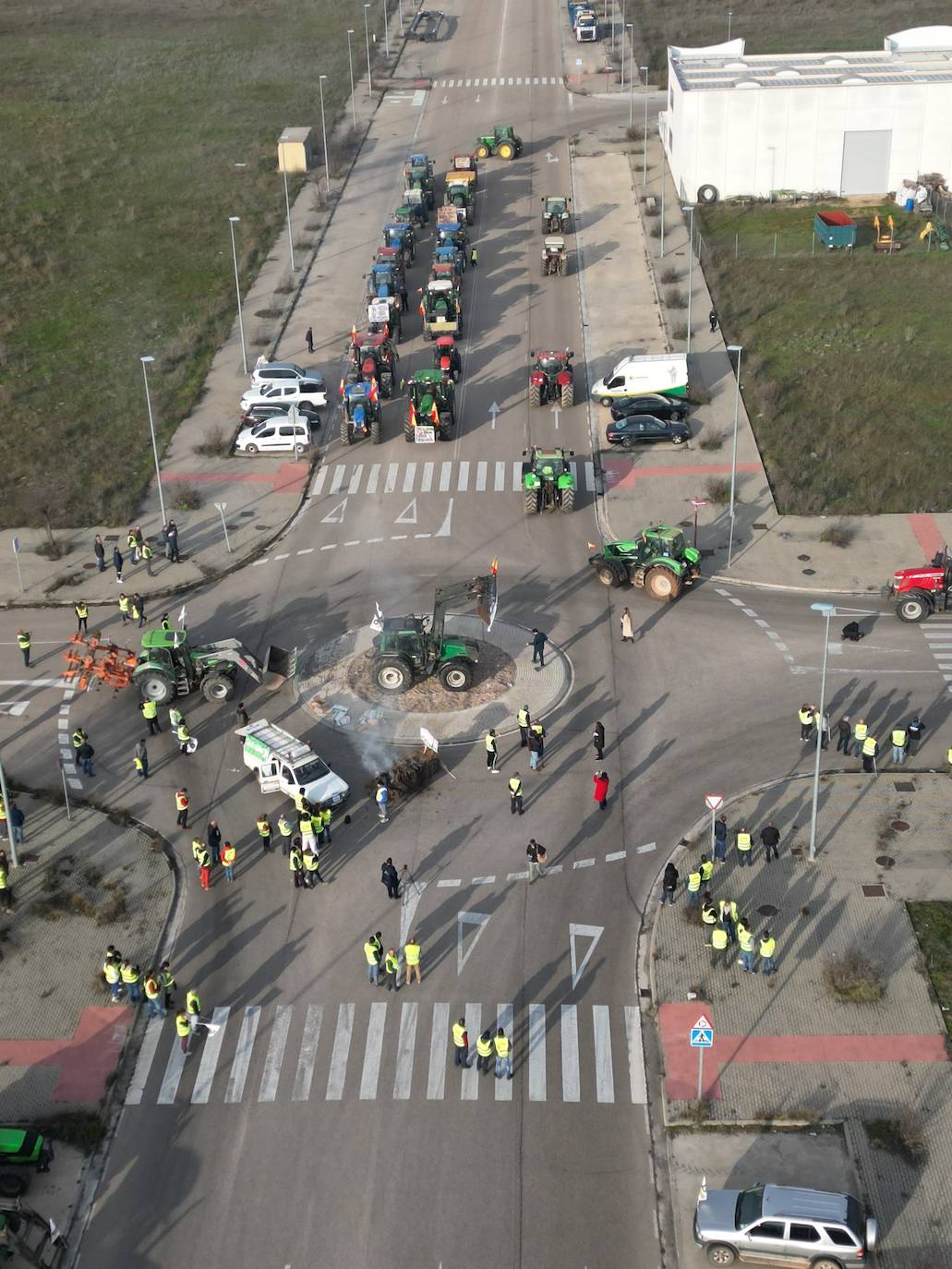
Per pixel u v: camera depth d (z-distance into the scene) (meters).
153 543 62.25
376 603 56.94
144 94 127.81
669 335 79.38
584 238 93.31
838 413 70.75
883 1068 34.41
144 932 40.03
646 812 44.09
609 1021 36.34
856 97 93.31
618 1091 34.31
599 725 46.16
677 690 50.34
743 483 64.62
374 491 65.94
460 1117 33.75
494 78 128.25
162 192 105.00
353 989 37.72
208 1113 34.19
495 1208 31.39
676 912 39.84
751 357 76.00
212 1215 31.53
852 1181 31.47
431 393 69.06
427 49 138.38
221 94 127.25
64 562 61.00
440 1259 30.27
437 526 62.75
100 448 70.75
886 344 77.38
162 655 50.44
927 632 53.22
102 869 42.66
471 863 42.25
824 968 37.47
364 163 109.12
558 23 144.00
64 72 134.38
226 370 78.62
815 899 39.97
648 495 64.06
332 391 75.44
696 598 56.34
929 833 42.41
